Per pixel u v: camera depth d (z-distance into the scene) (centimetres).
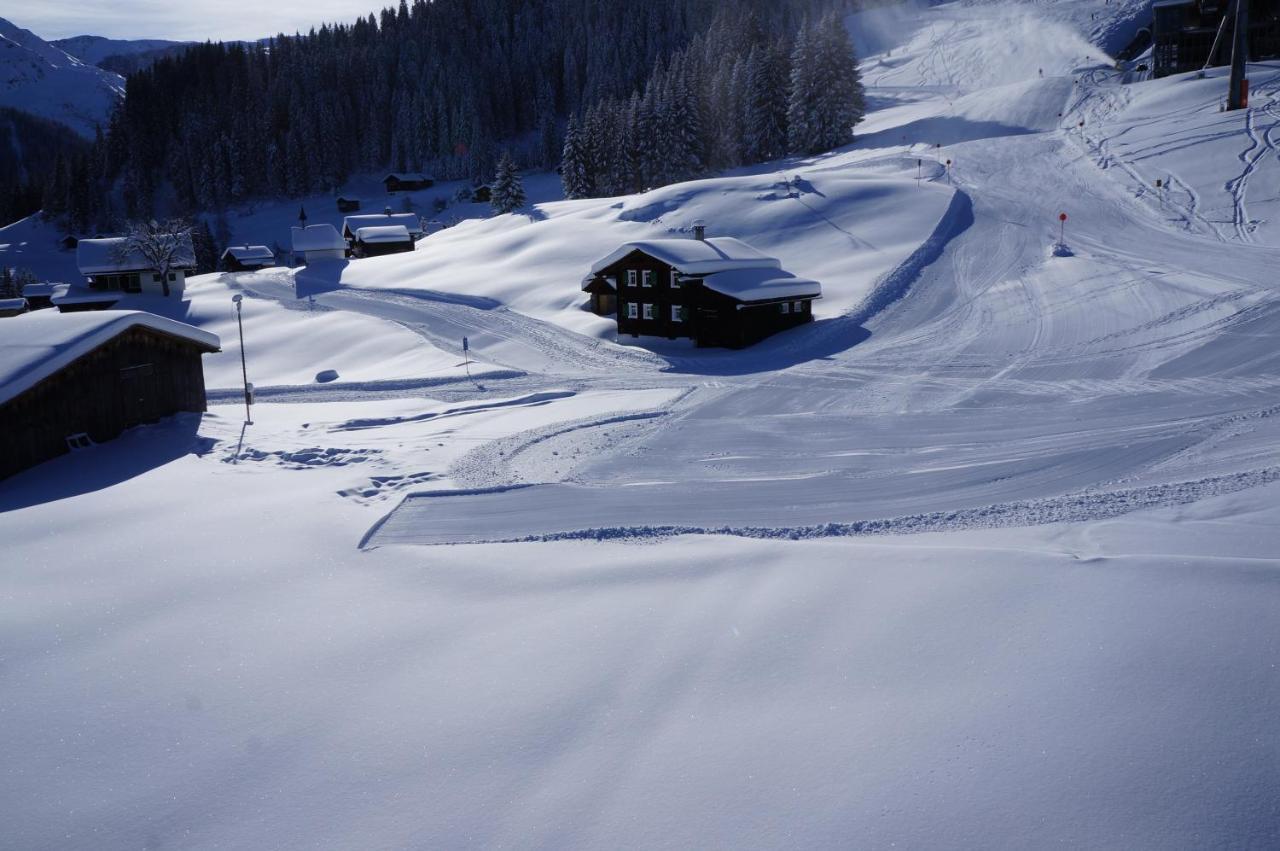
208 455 2480
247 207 18250
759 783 834
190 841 815
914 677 1000
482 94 18825
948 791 792
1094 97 10081
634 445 2623
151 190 19062
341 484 2127
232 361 5488
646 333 5266
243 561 1560
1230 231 5334
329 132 18438
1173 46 10525
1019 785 790
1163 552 1377
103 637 1246
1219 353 3234
